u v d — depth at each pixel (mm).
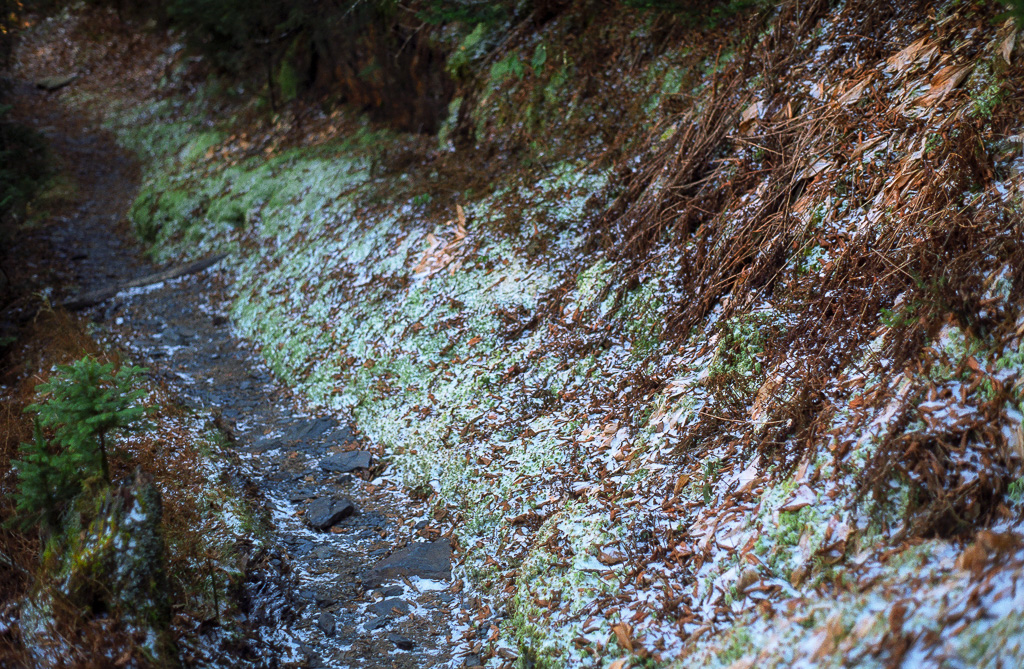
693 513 3691
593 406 4777
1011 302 3279
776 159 5023
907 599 2691
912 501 3045
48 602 3305
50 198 11516
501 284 6020
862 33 5156
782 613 3016
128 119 14695
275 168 10102
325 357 6598
